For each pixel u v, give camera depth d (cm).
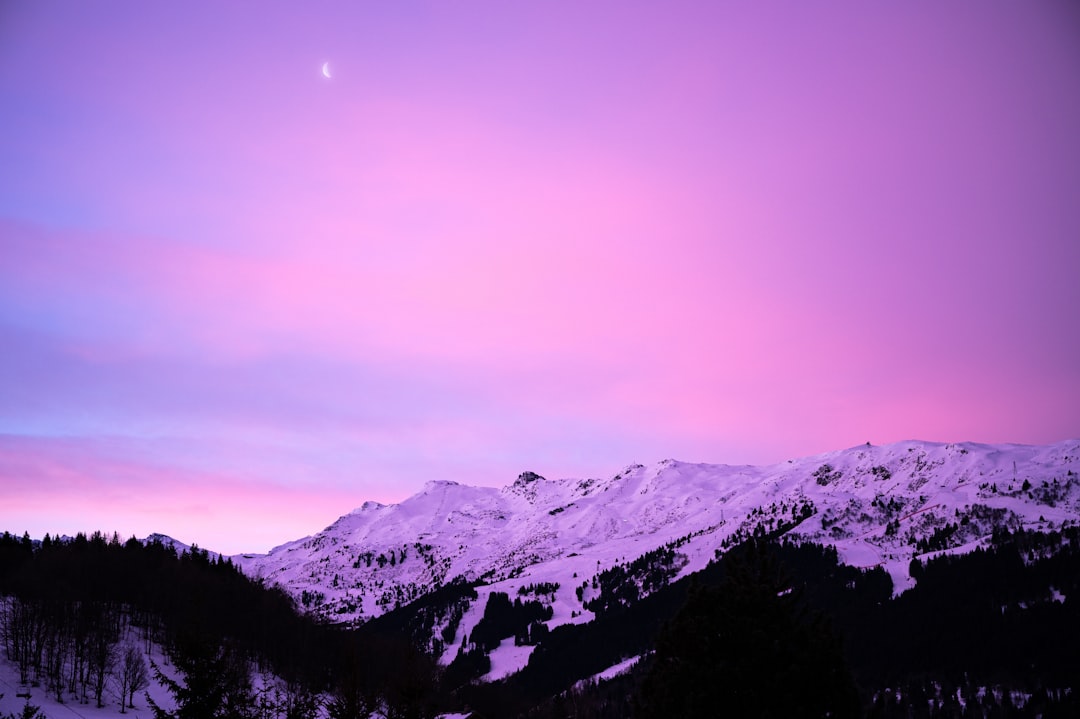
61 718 12262
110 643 15675
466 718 14662
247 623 18888
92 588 19200
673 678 4347
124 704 13750
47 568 19800
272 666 16162
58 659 14438
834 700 4128
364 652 17150
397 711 8894
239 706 6406
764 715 3944
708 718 4097
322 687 12206
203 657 6297
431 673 16412
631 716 4625
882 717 4531
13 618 15425
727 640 4325
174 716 6188
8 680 13762
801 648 4225
